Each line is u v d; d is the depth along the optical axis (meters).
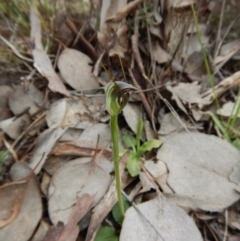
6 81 0.24
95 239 0.17
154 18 0.24
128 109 0.22
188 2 0.22
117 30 0.23
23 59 0.25
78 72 0.24
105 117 0.22
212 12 0.29
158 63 0.24
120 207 0.16
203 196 0.18
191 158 0.19
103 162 0.19
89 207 0.17
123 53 0.23
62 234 0.16
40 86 0.23
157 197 0.18
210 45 0.27
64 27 0.26
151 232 0.17
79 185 0.18
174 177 0.19
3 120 0.21
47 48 0.25
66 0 0.28
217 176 0.19
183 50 0.25
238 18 0.28
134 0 0.22
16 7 0.29
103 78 0.24
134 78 0.22
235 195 0.18
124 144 0.20
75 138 0.20
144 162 0.19
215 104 0.23
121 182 0.19
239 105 0.22
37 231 0.17
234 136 0.22
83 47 0.26
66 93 0.22
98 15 0.26
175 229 0.17
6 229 0.16
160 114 0.22
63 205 0.17
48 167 0.19
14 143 0.20
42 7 0.28
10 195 0.17
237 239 0.18
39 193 0.17
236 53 0.27
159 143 0.20
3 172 0.19
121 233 0.16
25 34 0.27
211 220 0.18
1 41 0.27
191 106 0.22
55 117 0.21
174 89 0.23
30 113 0.22
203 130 0.22
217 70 0.25
